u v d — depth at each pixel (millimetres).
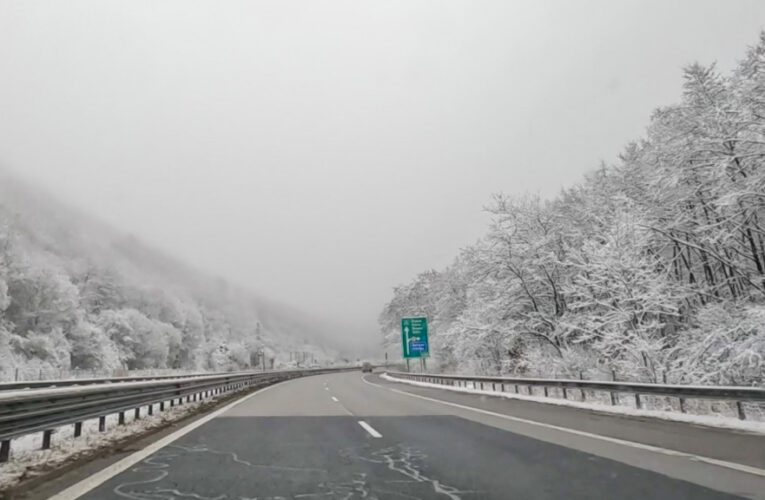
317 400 19562
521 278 30781
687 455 7035
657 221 23328
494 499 5047
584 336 22844
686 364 17562
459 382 32594
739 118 19203
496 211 32375
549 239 30016
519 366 28469
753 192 18438
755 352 15305
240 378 29234
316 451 7992
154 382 12898
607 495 5082
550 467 6457
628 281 21438
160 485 5742
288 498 5168
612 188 28656
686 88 22453
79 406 8469
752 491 5117
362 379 46281
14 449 7641
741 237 21234
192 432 10367
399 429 10539
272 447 8406
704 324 19094
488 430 10078
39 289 48969
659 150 23703
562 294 29844
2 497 5184
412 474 6246
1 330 42188
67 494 5320
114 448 8336
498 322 30797
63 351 47094
